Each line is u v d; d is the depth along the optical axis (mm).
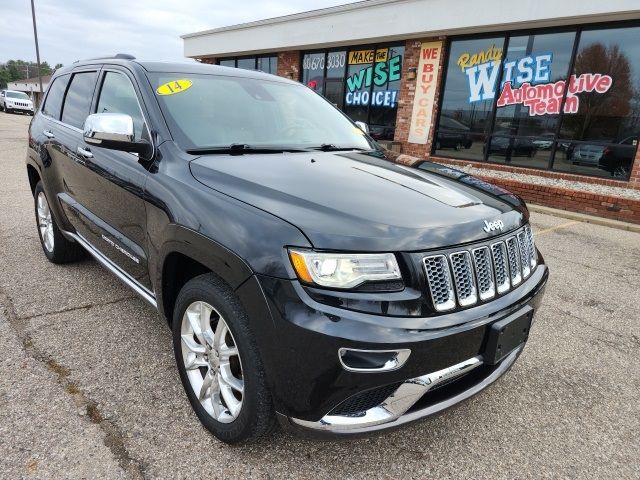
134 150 2586
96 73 3561
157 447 2217
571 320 3928
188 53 19516
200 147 2615
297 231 1856
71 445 2188
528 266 2475
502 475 2199
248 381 1973
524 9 9461
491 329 2033
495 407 2703
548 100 10109
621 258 5918
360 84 13883
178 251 2254
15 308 3488
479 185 2664
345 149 3152
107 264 3230
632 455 2371
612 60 9164
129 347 3033
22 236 5230
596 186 9227
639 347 3504
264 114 3129
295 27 14422
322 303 1783
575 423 2598
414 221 1978
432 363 1871
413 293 1863
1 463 2057
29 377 2668
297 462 2189
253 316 1880
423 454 2303
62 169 3695
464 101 11539
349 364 1772
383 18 11938
